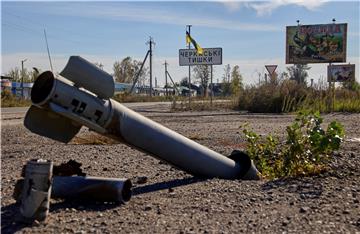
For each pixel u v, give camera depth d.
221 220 4.93
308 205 5.52
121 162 8.88
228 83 78.88
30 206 4.70
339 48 42.56
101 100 5.89
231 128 16.47
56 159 9.29
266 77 34.81
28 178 4.73
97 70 5.80
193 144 7.04
